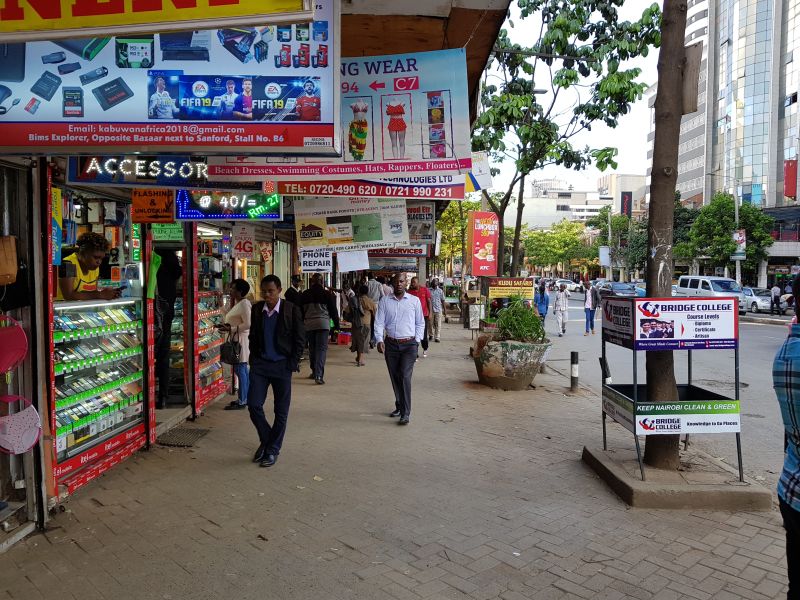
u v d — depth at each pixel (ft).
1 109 10.31
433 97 14.66
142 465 18.72
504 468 19.12
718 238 138.72
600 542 13.75
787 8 188.55
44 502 13.96
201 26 8.50
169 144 10.40
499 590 11.55
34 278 13.60
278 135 10.45
